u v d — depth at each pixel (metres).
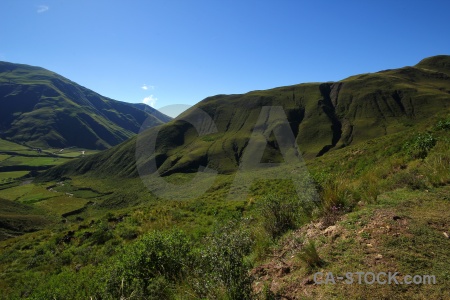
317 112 136.12
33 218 72.56
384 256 3.33
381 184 6.89
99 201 98.56
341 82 160.75
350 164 23.05
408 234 3.74
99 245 14.97
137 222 18.34
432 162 7.38
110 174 136.12
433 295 2.63
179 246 6.11
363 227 4.14
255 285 3.60
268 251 4.50
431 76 171.12
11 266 15.07
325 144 110.81
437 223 4.03
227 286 3.33
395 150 17.95
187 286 4.16
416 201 5.04
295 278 3.39
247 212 14.83
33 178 156.62
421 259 3.19
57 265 13.41
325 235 4.24
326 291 2.96
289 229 5.24
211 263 3.88
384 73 177.62
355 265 3.27
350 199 5.50
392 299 2.67
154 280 5.09
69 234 18.11
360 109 133.12
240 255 4.30
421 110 120.94
